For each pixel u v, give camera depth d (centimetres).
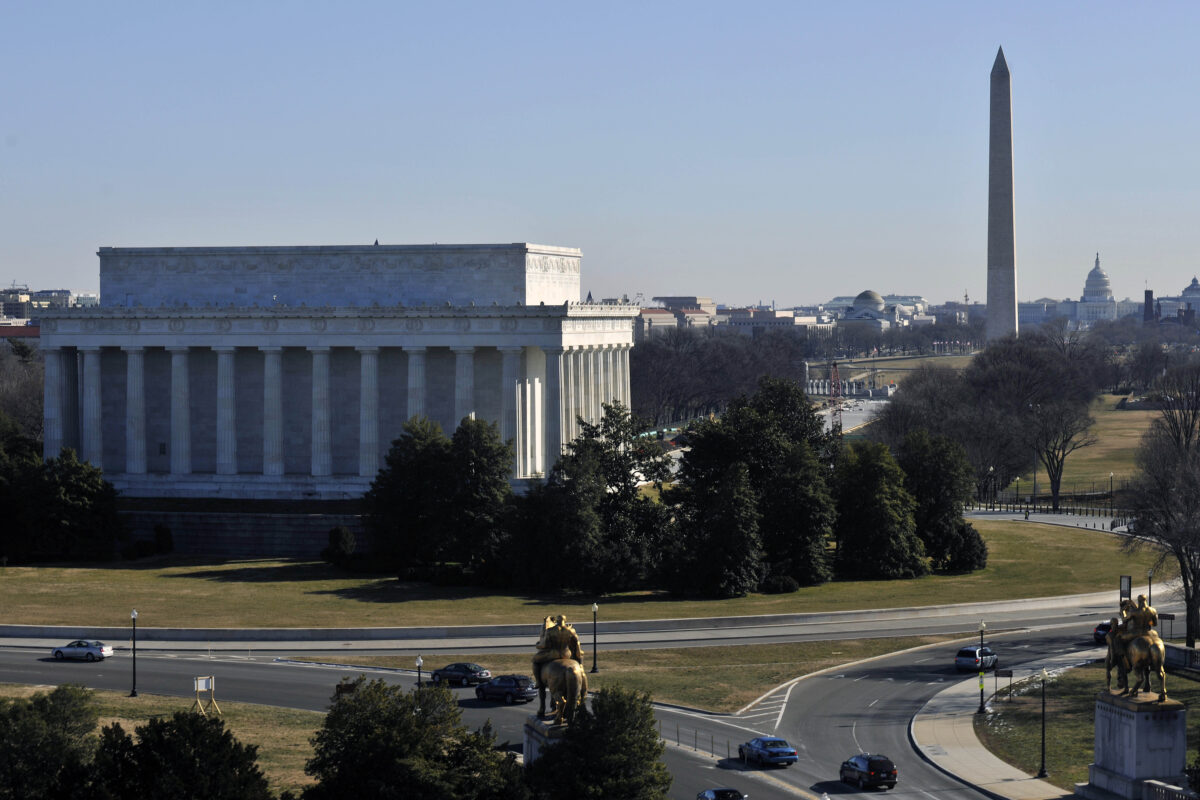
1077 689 13388
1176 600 17862
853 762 10881
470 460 18562
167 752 9056
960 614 17200
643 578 18388
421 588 18100
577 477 18050
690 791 10675
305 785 10338
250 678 13888
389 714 9119
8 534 19900
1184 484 15775
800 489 18738
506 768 8862
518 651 15000
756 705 13175
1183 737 10019
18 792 9394
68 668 14238
